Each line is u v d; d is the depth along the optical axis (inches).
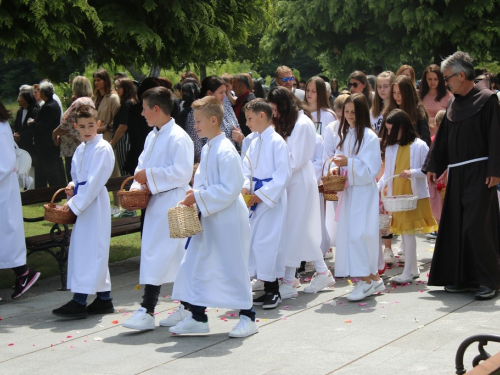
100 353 223.5
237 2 360.2
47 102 498.6
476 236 274.8
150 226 251.9
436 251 287.4
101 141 264.7
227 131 334.3
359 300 278.4
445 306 267.0
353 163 275.9
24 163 396.8
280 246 271.7
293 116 288.7
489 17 669.3
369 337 231.0
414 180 303.6
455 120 279.7
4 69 1240.8
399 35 735.7
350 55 772.0
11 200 287.7
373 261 278.8
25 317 267.9
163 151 253.8
